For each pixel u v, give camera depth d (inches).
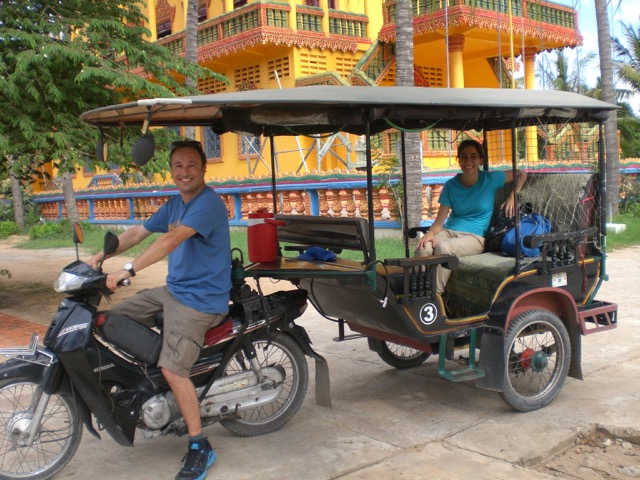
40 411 142.8
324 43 690.8
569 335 186.9
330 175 508.1
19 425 143.6
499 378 170.6
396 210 470.6
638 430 163.0
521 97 175.6
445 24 597.3
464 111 164.2
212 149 816.9
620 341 241.1
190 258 148.6
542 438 161.5
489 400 189.0
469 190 201.8
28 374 142.0
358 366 224.7
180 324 145.4
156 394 147.7
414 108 157.6
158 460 157.2
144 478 148.1
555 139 238.1
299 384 172.2
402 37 420.2
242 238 539.5
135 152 135.0
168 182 719.7
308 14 681.6
